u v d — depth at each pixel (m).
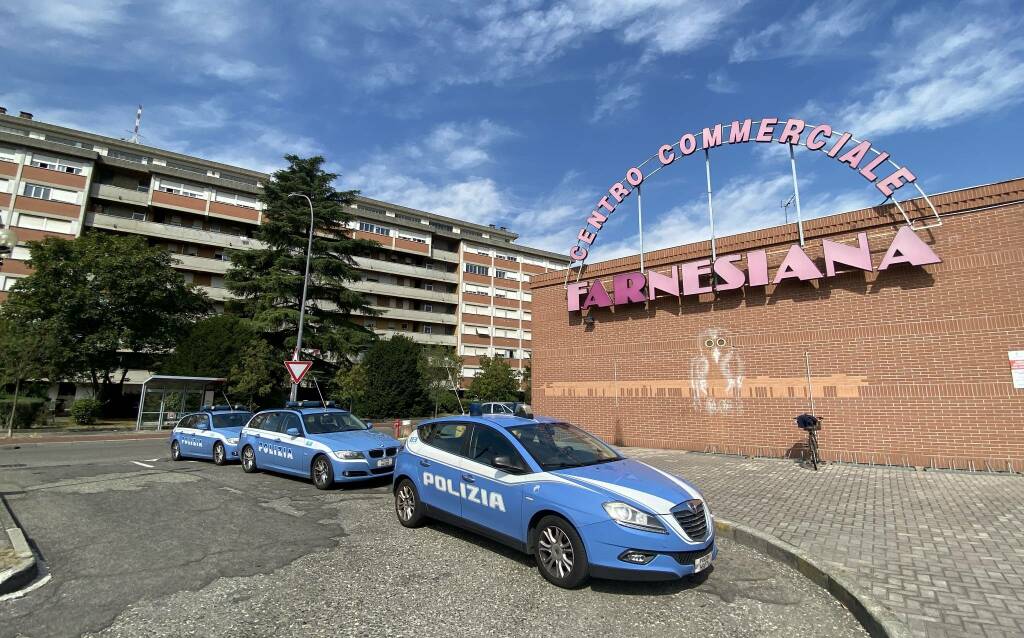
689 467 10.59
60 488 9.07
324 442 9.30
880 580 4.46
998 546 5.27
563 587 4.54
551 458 5.34
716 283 13.27
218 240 43.50
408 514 6.57
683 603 4.26
